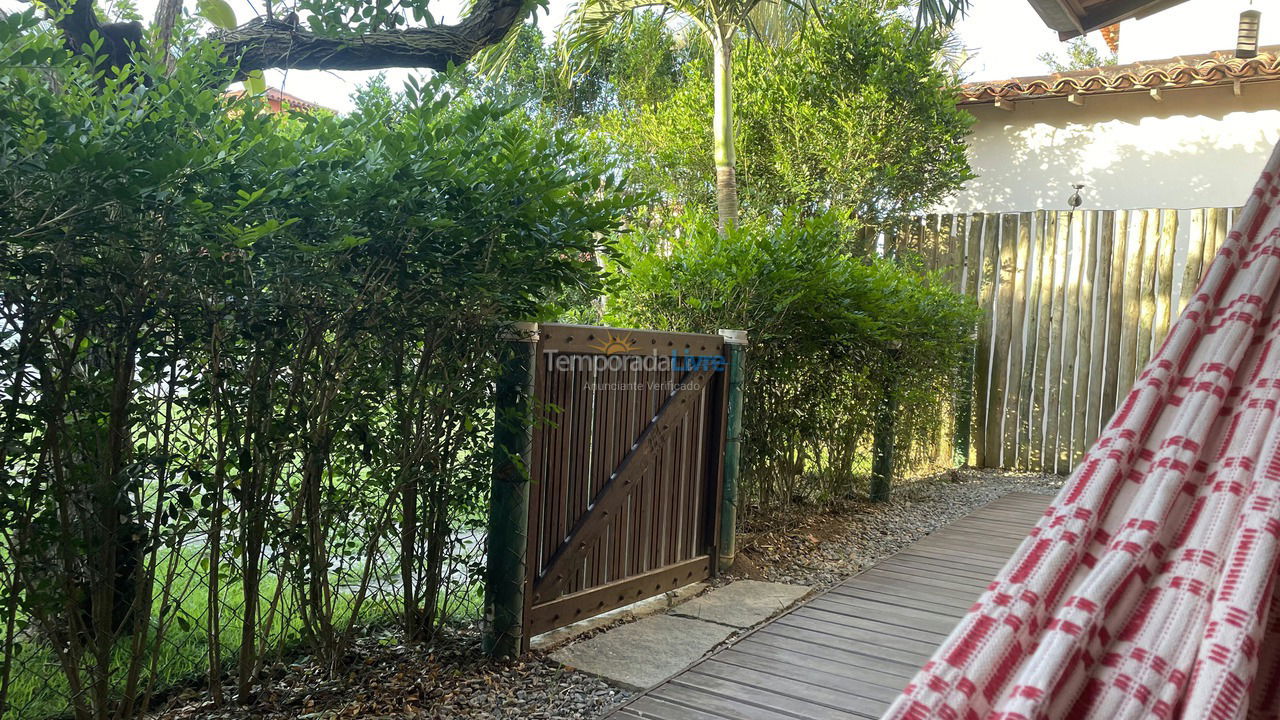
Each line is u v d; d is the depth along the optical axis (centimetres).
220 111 229
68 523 219
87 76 206
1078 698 77
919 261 821
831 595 428
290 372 260
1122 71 927
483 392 313
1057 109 965
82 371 231
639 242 524
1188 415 92
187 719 260
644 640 357
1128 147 937
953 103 851
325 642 295
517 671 317
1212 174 902
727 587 442
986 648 80
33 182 183
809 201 855
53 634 227
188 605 322
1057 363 850
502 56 625
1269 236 102
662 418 410
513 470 320
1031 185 980
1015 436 866
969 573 474
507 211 275
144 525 235
